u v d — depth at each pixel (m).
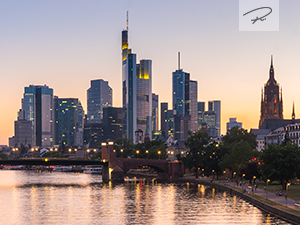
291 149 161.62
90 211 139.38
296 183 194.12
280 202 137.38
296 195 153.75
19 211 140.38
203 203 154.62
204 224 117.50
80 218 127.25
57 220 124.50
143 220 123.62
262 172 167.50
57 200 167.00
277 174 159.38
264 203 135.75
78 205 152.88
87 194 187.62
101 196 179.38
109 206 150.00
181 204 153.00
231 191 189.50
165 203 156.12
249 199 154.75
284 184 170.75
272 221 118.88
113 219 125.31
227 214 130.88
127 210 140.75
